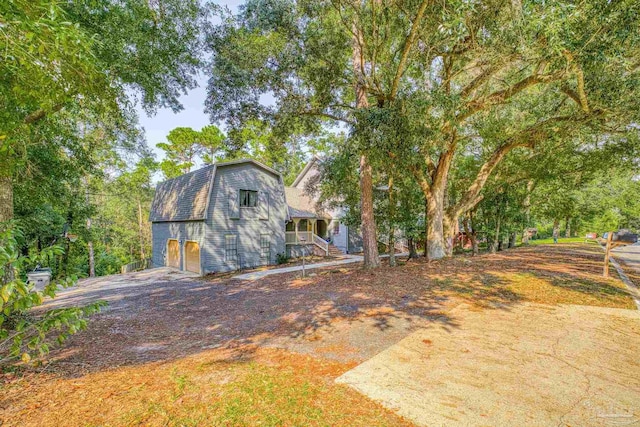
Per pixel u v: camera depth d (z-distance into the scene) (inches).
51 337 211.3
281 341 192.1
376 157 334.6
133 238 1139.3
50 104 138.9
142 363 162.2
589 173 521.3
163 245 711.1
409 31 299.7
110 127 414.0
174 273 598.5
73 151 388.2
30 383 134.7
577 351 161.3
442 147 401.1
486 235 629.0
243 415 109.6
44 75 118.1
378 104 366.9
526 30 223.0
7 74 117.9
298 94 377.4
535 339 177.9
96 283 502.6
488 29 271.4
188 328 235.5
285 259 682.8
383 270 412.8
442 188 464.4
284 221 707.4
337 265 578.9
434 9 263.9
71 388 130.8
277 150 467.8
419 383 132.4
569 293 265.9
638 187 1001.5
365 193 437.7
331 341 187.6
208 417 108.3
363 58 368.8
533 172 510.9
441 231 467.8
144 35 273.9
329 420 106.5
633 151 429.1
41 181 347.9
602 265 398.0
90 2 214.8
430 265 417.1
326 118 441.1
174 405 116.4
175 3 287.0
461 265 402.9
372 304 264.7
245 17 318.3
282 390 128.1
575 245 727.7
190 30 307.3
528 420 105.5
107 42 240.4
